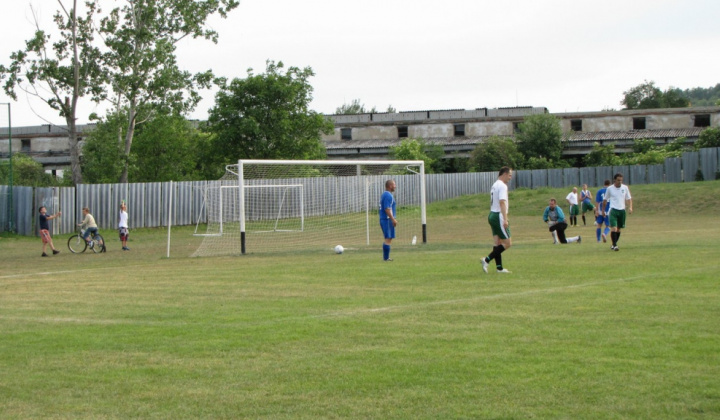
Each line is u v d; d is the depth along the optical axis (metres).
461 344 7.88
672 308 9.52
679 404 5.67
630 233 26.41
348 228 33.84
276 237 29.73
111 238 33.16
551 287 11.77
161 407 6.01
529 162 66.50
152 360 7.59
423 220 25.36
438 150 69.50
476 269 14.86
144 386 6.63
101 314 10.62
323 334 8.60
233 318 9.88
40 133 70.00
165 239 32.50
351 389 6.33
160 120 47.75
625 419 5.39
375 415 5.64
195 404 6.05
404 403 5.91
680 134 67.44
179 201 39.72
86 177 47.22
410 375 6.71
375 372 6.84
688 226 30.27
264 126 49.50
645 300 10.19
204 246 26.11
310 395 6.20
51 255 24.64
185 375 6.96
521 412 5.61
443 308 10.12
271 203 35.16
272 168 34.84
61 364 7.51
